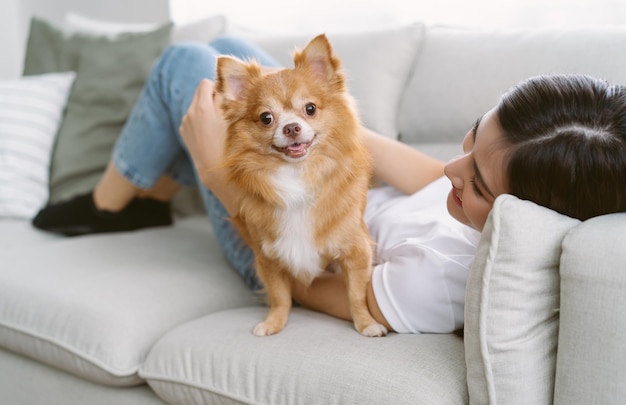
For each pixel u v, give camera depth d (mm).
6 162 2441
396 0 2715
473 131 1200
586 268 918
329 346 1214
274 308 1386
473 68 1814
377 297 1289
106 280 1669
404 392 1051
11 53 4000
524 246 978
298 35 2207
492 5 2459
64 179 2504
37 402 1659
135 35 2572
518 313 994
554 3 2318
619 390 887
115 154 2035
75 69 2666
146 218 2232
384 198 1629
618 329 887
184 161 2105
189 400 1297
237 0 3225
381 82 1947
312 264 1336
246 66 1347
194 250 1997
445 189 1481
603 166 958
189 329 1423
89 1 3891
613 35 1620
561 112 1004
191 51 1884
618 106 993
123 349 1443
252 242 1407
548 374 1015
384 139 1616
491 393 1015
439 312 1245
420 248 1271
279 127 1261
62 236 2240
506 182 1053
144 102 1944
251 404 1185
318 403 1111
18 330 1603
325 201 1290
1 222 2342
